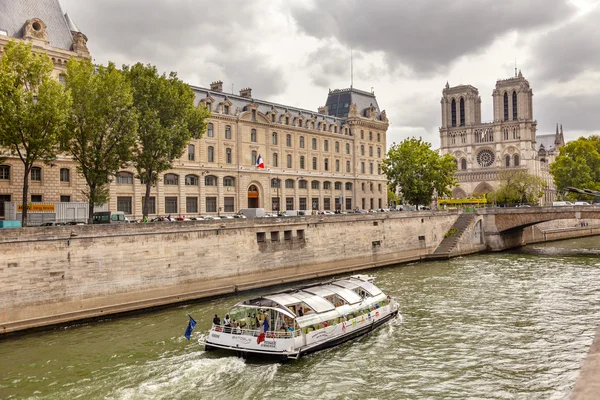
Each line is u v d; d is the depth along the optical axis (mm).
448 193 105750
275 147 88625
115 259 42531
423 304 44375
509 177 145750
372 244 70562
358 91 112750
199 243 48844
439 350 32406
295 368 29500
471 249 84500
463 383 27250
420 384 27203
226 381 27469
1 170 55125
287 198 90438
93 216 51031
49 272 38625
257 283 53688
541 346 32781
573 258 75000
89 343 33844
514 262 71312
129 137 47062
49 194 58469
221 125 79812
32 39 56844
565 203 114312
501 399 25219
